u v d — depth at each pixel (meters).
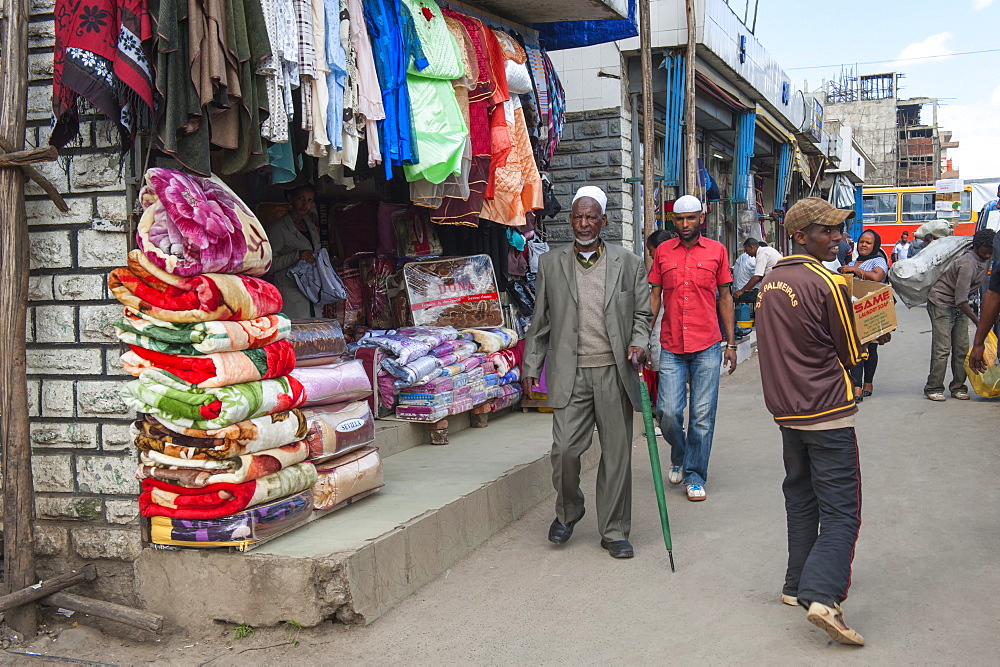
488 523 5.04
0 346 3.78
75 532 4.12
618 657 3.41
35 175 3.79
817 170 23.02
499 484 5.20
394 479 5.25
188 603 3.88
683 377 5.84
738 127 14.02
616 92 10.34
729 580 4.20
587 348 4.61
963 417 7.91
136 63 3.50
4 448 3.82
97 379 4.08
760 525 5.05
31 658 3.63
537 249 8.85
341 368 4.59
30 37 4.09
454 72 5.52
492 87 6.26
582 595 4.09
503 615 3.88
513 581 4.31
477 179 6.16
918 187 33.38
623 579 4.28
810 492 3.78
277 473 3.98
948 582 4.02
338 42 4.42
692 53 9.58
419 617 3.88
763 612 3.79
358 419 4.61
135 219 3.96
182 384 3.68
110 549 4.07
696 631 3.62
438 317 7.19
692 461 5.71
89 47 3.49
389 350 6.25
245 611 3.79
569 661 3.40
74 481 4.14
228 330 3.70
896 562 4.31
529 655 3.46
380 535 4.02
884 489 5.65
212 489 3.76
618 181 10.40
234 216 3.92
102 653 3.66
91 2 3.52
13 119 3.71
